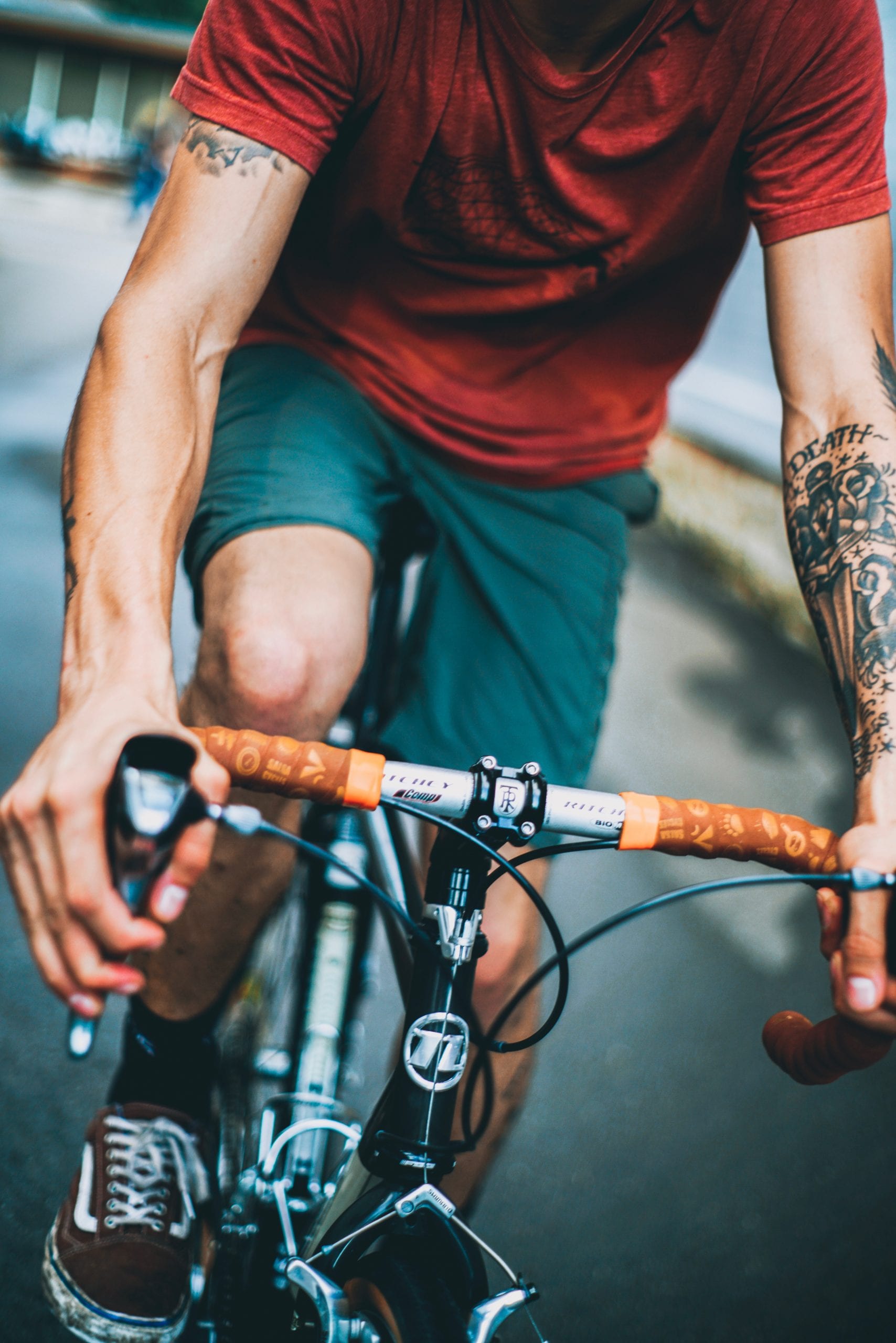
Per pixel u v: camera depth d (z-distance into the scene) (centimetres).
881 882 92
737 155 144
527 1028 162
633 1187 229
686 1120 250
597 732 167
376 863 152
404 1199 105
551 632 165
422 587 170
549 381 168
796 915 330
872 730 112
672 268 161
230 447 150
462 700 161
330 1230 108
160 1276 144
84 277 1302
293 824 146
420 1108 108
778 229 140
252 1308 137
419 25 131
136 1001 157
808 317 137
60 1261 145
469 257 155
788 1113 257
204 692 135
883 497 125
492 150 142
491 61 134
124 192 3062
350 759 97
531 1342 190
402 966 144
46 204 2327
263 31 124
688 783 382
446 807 99
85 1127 214
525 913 161
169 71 3316
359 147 142
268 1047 175
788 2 131
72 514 107
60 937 82
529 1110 245
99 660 94
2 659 373
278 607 132
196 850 81
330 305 162
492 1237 211
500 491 170
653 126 140
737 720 439
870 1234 228
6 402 685
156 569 102
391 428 165
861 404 131
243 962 156
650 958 300
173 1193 150
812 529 130
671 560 636
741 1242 221
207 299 123
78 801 81
